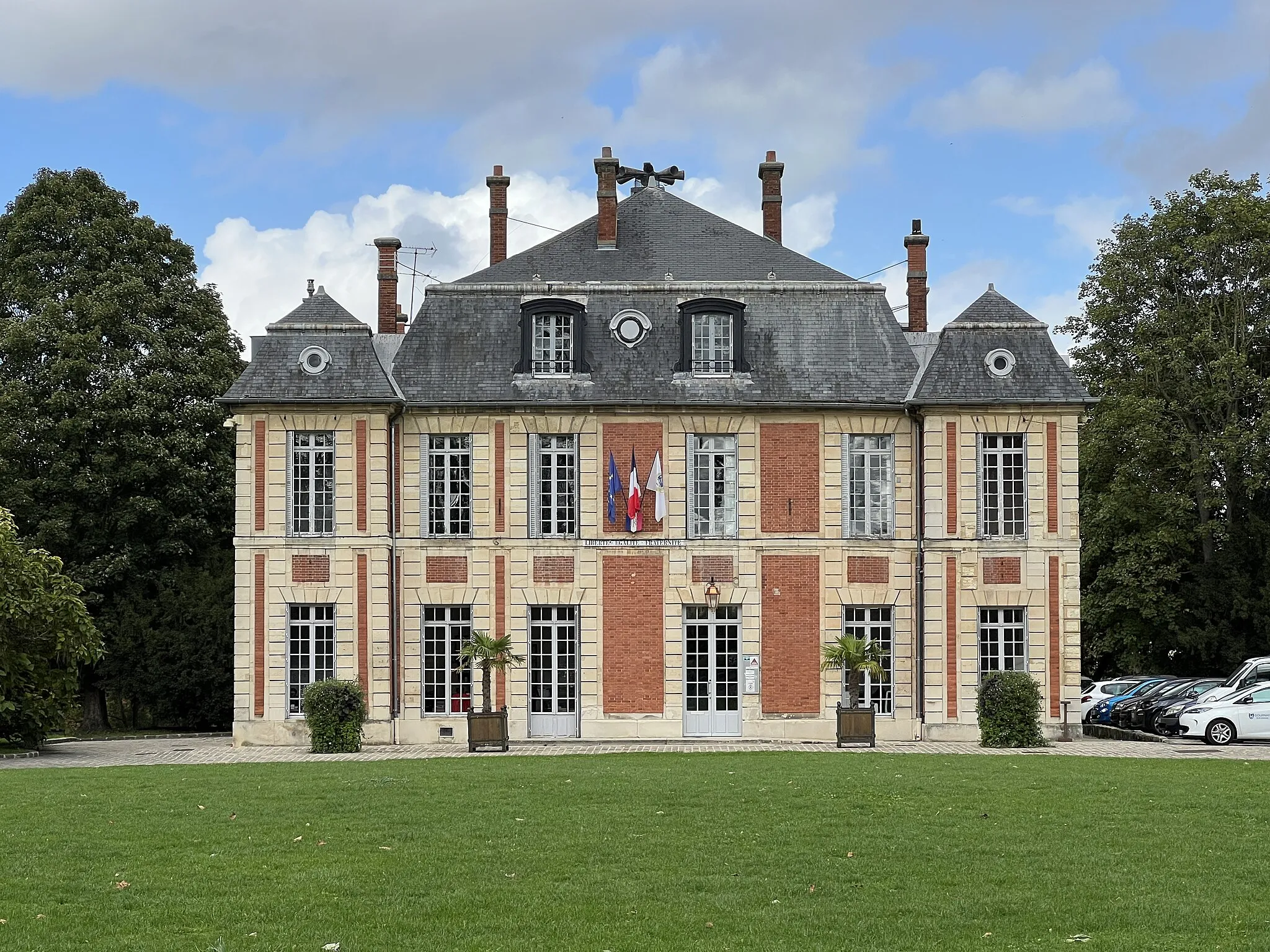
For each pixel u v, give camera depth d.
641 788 23.84
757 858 17.89
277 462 37.91
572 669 38.09
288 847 18.67
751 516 38.28
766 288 39.59
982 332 38.25
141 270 48.75
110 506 46.19
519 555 38.16
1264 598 47.50
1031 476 37.47
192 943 14.12
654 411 38.31
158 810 21.70
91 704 47.31
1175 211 49.72
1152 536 48.62
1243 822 20.47
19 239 48.00
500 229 46.22
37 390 46.09
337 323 38.59
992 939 14.29
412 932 14.52
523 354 38.72
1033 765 27.86
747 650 38.00
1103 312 49.84
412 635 38.06
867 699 37.66
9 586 34.62
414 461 38.50
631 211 44.84
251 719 37.50
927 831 19.72
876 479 38.50
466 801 22.48
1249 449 47.72
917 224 44.12
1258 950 13.92
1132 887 16.41
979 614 37.38
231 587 45.78
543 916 15.13
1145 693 43.69
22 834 19.62
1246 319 49.03
